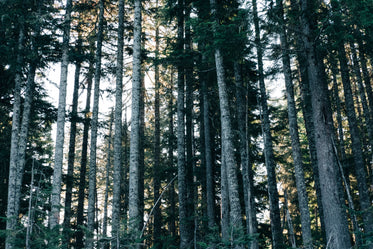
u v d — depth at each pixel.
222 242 6.75
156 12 19.62
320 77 10.23
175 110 22.28
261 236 18.78
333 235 8.95
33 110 17.50
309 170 23.78
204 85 17.14
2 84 15.74
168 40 17.86
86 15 21.53
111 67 20.69
